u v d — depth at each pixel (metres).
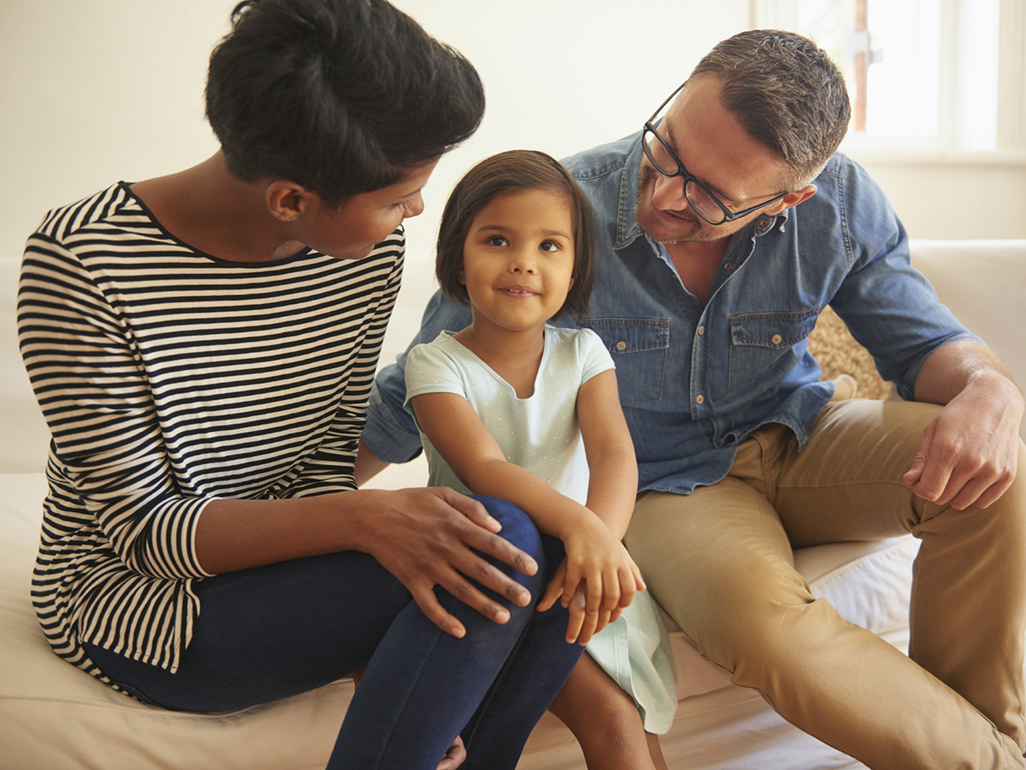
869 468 1.12
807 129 0.98
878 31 2.47
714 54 1.02
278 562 0.79
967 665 0.97
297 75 0.62
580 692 0.89
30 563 1.06
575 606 0.75
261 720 0.88
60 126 1.69
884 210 1.23
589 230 0.99
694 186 1.02
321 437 0.94
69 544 0.87
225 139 0.67
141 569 0.80
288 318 0.84
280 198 0.69
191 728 0.85
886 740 0.87
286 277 0.83
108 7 1.68
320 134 0.63
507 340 0.98
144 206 0.76
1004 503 0.94
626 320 1.18
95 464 0.75
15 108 1.66
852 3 2.44
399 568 0.72
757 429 1.26
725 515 1.10
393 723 0.68
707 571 1.00
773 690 0.92
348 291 0.88
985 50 2.35
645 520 1.16
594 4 2.01
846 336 1.84
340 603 0.76
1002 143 2.35
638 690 0.92
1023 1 2.30
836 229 1.20
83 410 0.73
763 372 1.24
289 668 0.79
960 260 1.73
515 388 0.98
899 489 1.07
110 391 0.74
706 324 1.19
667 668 1.00
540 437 0.99
